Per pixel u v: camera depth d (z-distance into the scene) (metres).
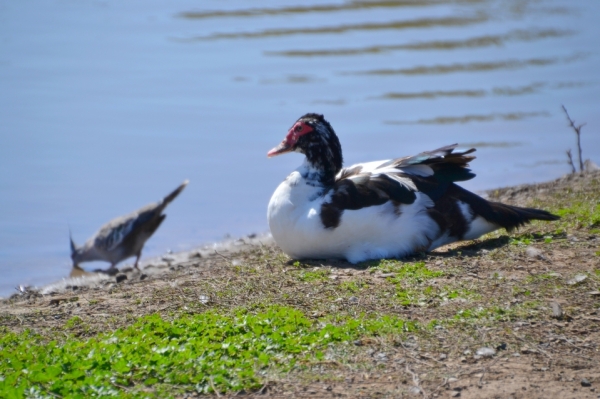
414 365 7.07
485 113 21.28
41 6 32.53
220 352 7.34
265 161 18.66
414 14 32.03
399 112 21.48
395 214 10.48
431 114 21.31
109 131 20.05
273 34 28.88
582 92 22.91
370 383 6.75
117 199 16.50
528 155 18.73
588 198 13.30
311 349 7.40
